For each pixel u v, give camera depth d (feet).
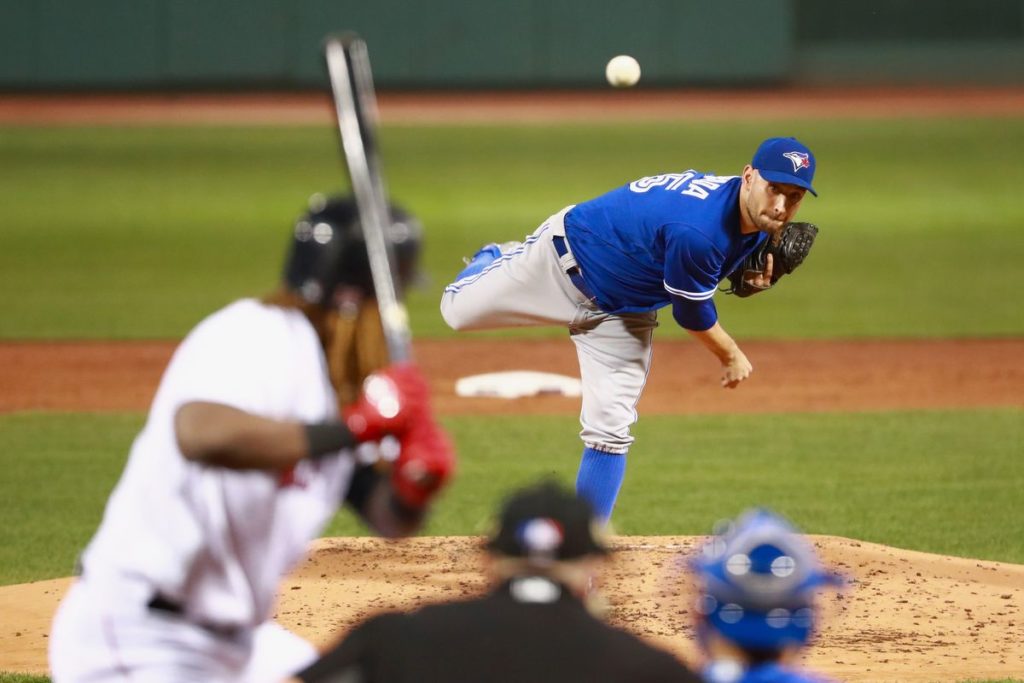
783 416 138.82
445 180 325.21
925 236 261.44
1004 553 95.40
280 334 36.27
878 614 79.82
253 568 37.35
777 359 168.14
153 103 467.52
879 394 149.38
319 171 339.57
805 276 226.17
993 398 147.23
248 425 34.60
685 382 156.25
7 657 71.46
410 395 34.99
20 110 450.30
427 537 98.27
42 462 120.26
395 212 37.11
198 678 37.27
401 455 35.35
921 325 188.24
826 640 74.59
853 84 533.55
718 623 30.19
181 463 35.88
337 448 35.01
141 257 236.43
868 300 206.08
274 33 479.41
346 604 81.71
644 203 76.18
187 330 181.78
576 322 80.28
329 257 36.14
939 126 418.92
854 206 296.92
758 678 30.17
